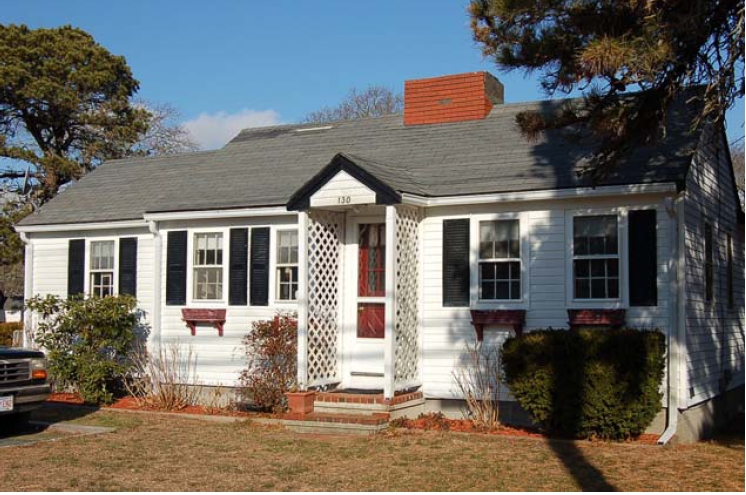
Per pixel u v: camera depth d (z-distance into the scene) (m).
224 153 18.84
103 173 20.31
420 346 13.77
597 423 11.34
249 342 14.97
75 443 11.66
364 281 14.32
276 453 10.84
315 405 13.16
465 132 16.16
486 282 13.42
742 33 10.20
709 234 14.14
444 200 13.48
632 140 11.44
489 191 13.13
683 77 11.17
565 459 10.23
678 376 11.85
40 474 9.60
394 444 11.27
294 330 14.01
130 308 16.16
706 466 9.89
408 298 13.46
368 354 14.08
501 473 9.46
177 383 15.43
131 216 16.77
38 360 12.57
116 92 35.25
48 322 17.27
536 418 11.80
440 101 17.05
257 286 15.26
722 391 14.55
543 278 12.95
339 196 13.07
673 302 11.97
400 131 17.14
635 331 11.34
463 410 13.46
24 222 18.27
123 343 15.97
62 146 34.69
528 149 14.52
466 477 9.28
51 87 31.91
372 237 14.34
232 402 14.96
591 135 12.45
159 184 18.22
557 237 12.91
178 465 10.11
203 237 16.03
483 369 13.20
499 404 13.16
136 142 36.34
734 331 16.16
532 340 11.78
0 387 11.95
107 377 15.95
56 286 18.03
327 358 14.02
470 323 13.43
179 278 16.08
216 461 10.34
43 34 33.22
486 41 11.59
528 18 11.34
